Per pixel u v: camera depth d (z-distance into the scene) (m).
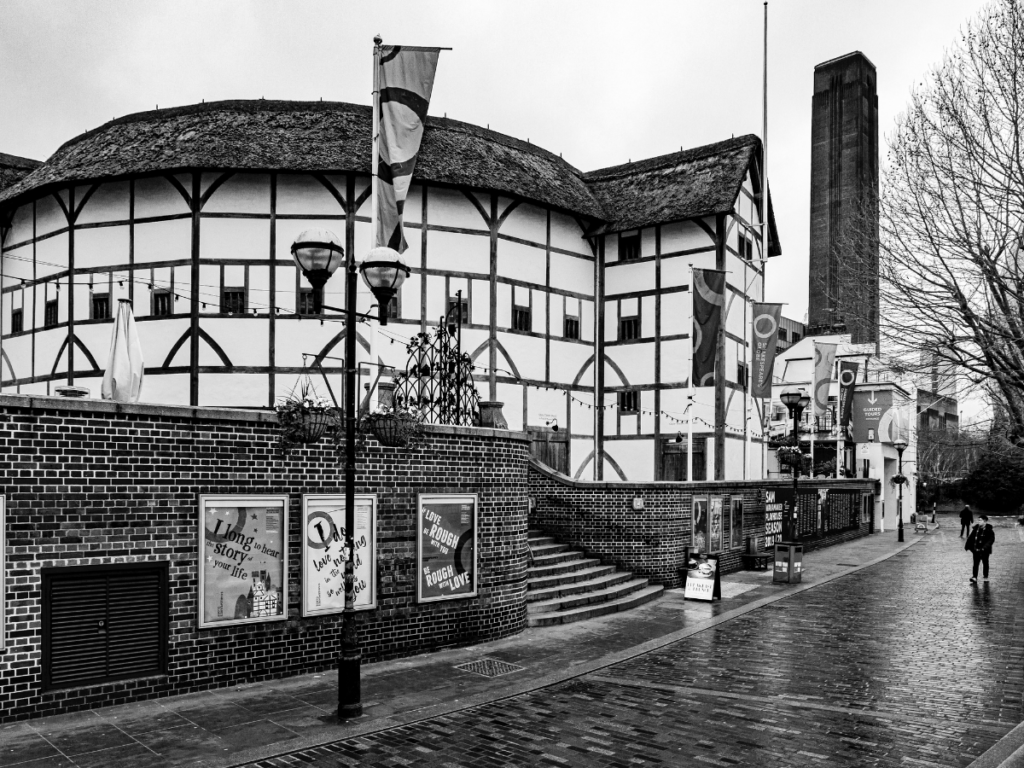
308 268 8.45
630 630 12.93
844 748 7.34
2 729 7.72
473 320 23.53
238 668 9.45
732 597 16.47
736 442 26.42
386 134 15.96
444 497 11.59
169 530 9.00
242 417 9.61
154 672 8.84
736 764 6.93
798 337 56.09
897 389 39.69
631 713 8.45
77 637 8.35
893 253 13.28
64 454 8.31
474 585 11.91
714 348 21.91
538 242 25.44
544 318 25.52
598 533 17.50
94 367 21.62
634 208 27.08
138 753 7.11
